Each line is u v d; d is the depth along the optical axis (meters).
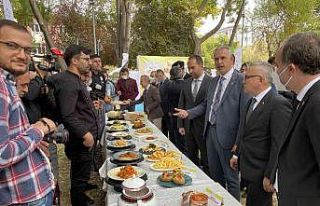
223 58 2.91
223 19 11.88
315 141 1.19
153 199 1.62
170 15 12.23
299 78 1.30
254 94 2.27
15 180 1.23
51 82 2.60
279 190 1.44
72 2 15.93
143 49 12.34
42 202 1.32
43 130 1.30
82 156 2.84
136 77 9.04
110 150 2.87
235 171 2.90
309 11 14.49
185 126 4.22
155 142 3.28
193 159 4.22
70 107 2.57
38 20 5.91
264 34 17.34
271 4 15.58
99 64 4.97
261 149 2.19
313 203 1.27
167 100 5.77
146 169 2.37
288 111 2.03
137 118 4.79
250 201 2.33
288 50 1.30
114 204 1.79
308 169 1.28
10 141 1.15
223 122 2.90
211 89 3.14
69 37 15.88
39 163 1.34
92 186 3.73
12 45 1.24
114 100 6.95
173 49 12.25
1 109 1.12
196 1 13.17
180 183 1.99
